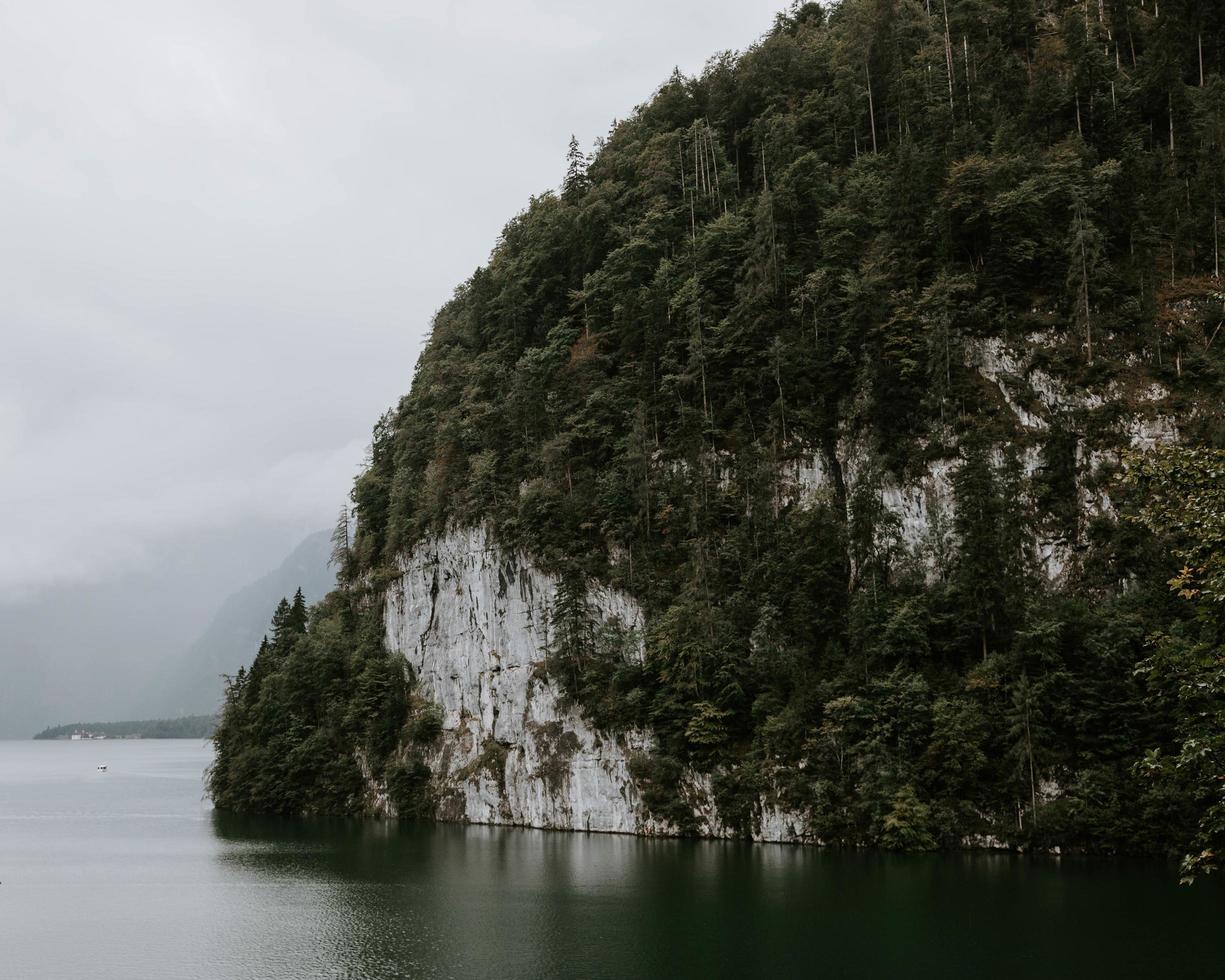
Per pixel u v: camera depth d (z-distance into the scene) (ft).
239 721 483.51
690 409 348.59
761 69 469.16
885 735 255.70
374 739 405.39
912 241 331.36
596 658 328.08
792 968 161.48
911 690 255.70
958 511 282.97
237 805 462.60
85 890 261.24
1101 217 319.27
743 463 330.13
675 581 323.57
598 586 337.93
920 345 310.86
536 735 338.95
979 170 321.11
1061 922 181.37
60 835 403.13
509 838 314.55
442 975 168.76
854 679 269.44
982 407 299.38
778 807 271.90
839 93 430.20
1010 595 268.62
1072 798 237.45
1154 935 172.14
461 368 459.32
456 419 426.10
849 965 161.68
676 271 390.21
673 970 163.84
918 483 298.35
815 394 328.90
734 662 290.76
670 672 297.53
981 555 270.26
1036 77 395.75
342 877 266.36
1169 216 320.91
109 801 604.08
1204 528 92.94
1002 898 199.21
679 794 293.84
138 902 242.58
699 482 334.85
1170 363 290.56
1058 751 244.22
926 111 390.01
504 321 445.78
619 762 310.04
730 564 315.37
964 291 312.71
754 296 351.67
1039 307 309.83
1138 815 231.30
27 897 251.80
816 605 290.35
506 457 393.50
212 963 183.42
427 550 418.92
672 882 228.84
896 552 294.25
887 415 307.58
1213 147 331.16
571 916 204.03
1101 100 354.74
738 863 246.27
